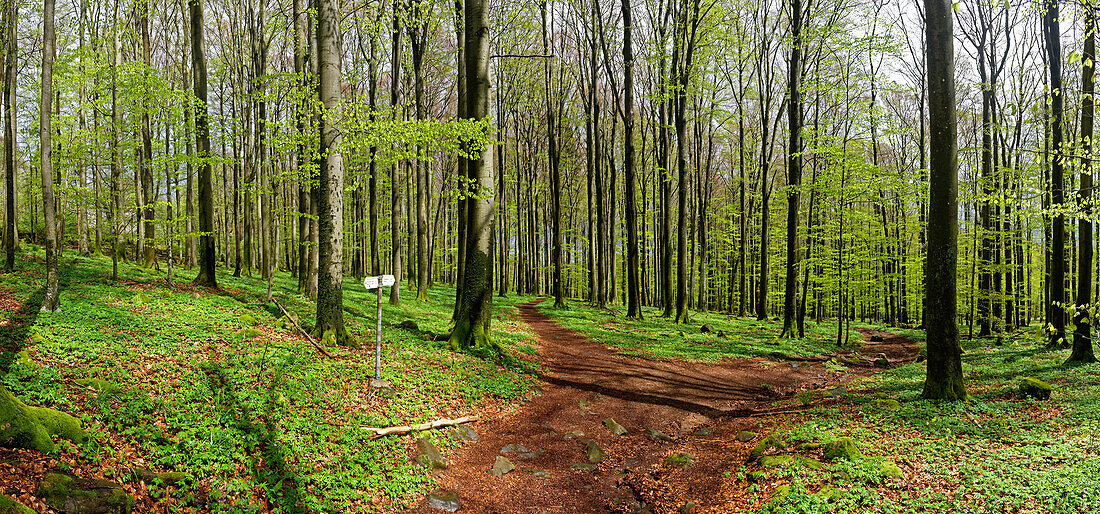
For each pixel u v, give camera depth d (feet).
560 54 110.22
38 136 70.79
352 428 25.18
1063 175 47.11
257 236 106.42
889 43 70.90
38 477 15.97
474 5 44.42
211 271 58.34
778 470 22.85
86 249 81.05
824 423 30.25
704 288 113.29
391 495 21.22
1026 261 75.10
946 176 32.76
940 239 33.45
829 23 70.33
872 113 83.66
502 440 29.14
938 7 31.96
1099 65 39.01
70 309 36.01
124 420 21.11
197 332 35.32
